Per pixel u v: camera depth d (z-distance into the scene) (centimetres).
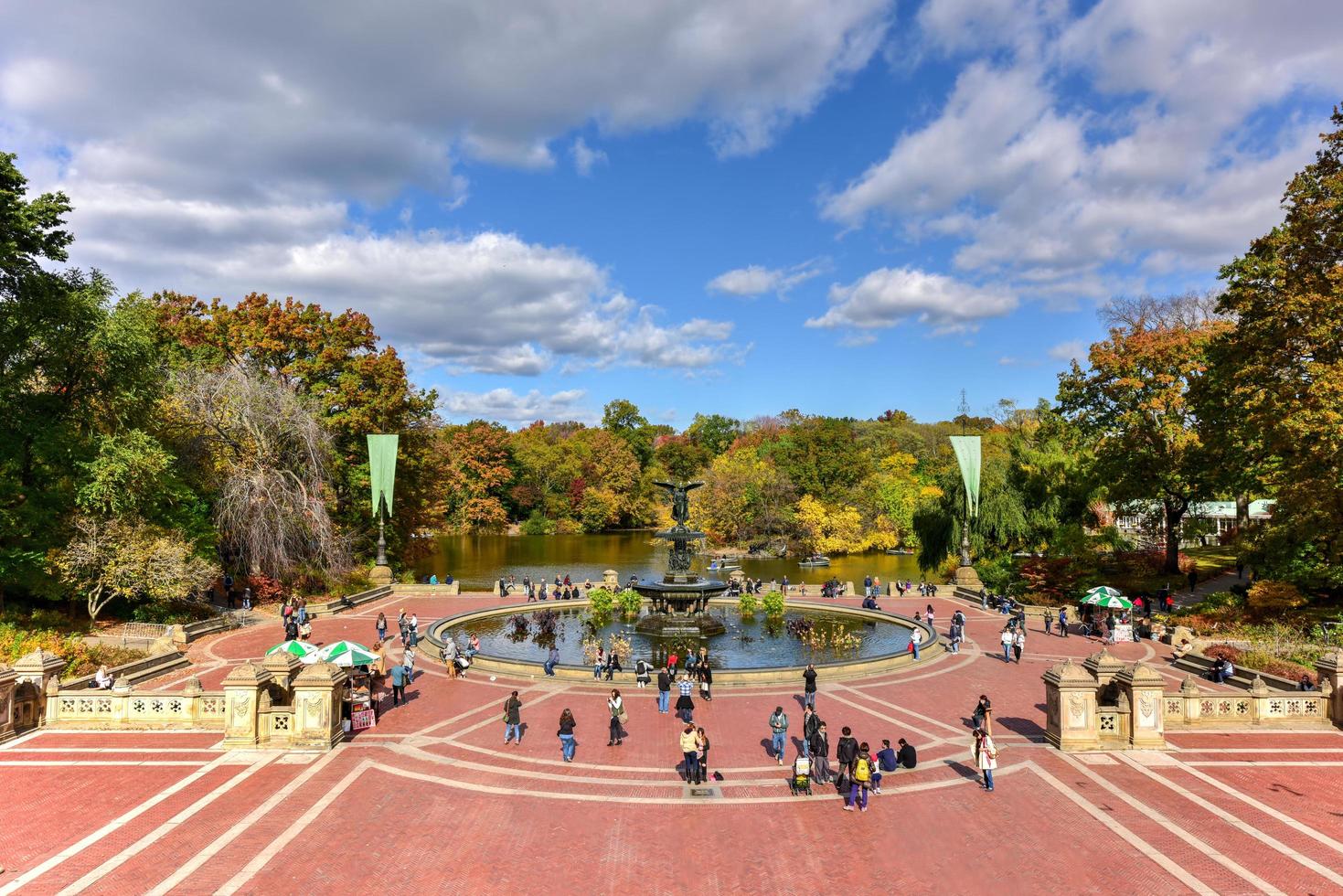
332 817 1599
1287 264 3672
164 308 5559
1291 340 3553
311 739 2025
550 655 3002
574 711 2409
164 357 4500
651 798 1723
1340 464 3288
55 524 3328
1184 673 3044
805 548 9181
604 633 3819
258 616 4075
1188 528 5269
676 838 1519
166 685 2689
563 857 1438
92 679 2475
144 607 3616
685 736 1817
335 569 4803
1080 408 5188
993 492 5619
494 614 4256
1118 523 7425
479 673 2916
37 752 1986
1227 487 4338
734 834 1542
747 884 1338
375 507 5238
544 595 4781
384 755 1988
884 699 2573
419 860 1415
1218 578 4925
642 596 4269
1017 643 3156
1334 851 1460
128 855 1417
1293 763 1955
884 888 1327
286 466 4772
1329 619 3497
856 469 9738
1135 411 4725
